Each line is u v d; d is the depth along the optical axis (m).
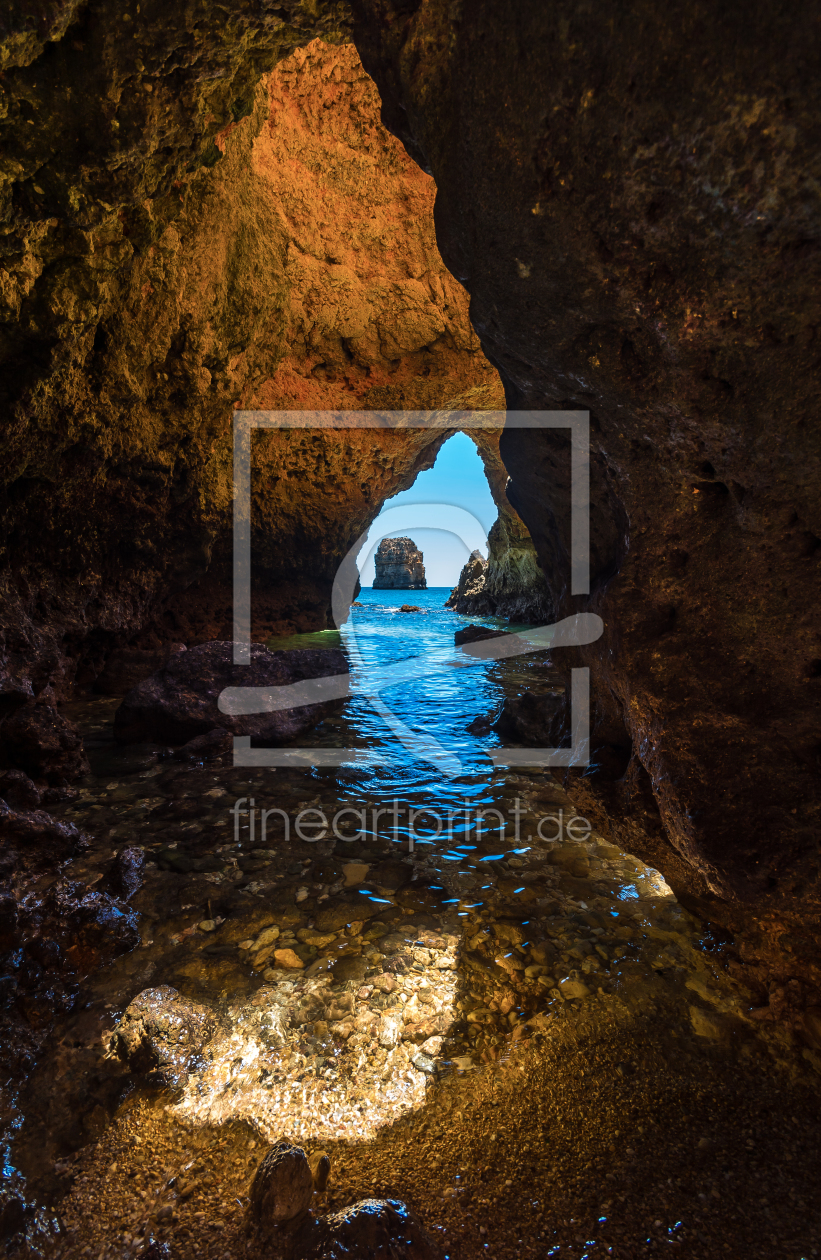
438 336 10.10
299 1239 1.30
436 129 1.65
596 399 1.78
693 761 1.78
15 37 2.03
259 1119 1.64
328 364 10.07
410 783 4.22
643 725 1.93
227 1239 1.33
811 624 1.63
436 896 2.75
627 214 1.35
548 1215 1.38
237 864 3.04
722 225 1.27
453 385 10.60
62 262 3.69
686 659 1.84
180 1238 1.34
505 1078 1.76
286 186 8.26
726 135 1.16
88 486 5.66
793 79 1.06
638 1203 1.39
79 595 6.09
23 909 2.31
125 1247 1.32
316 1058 1.84
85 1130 1.61
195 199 5.63
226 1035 1.93
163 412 6.18
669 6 1.11
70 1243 1.33
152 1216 1.39
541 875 2.94
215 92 2.46
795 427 1.43
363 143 8.48
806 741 1.67
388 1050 1.87
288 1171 1.39
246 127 6.65
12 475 4.66
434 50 1.54
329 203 8.76
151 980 2.18
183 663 5.47
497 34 1.34
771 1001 1.97
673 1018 1.97
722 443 1.60
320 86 7.95
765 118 1.11
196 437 6.77
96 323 4.55
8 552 5.18
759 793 1.69
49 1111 1.66
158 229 3.97
